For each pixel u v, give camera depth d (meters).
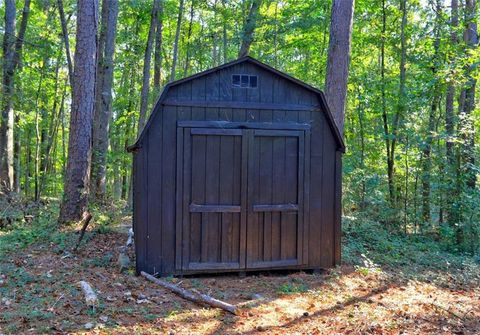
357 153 14.12
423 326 5.21
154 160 6.66
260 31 17.12
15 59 15.51
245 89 7.03
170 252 6.72
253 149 7.04
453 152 11.45
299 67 20.08
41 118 21.19
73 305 5.09
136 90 23.47
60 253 7.71
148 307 5.25
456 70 11.41
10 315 4.71
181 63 26.89
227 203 6.93
